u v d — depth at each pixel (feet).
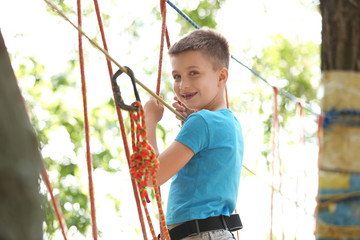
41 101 36.11
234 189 10.55
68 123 36.22
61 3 37.58
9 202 4.56
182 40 11.02
